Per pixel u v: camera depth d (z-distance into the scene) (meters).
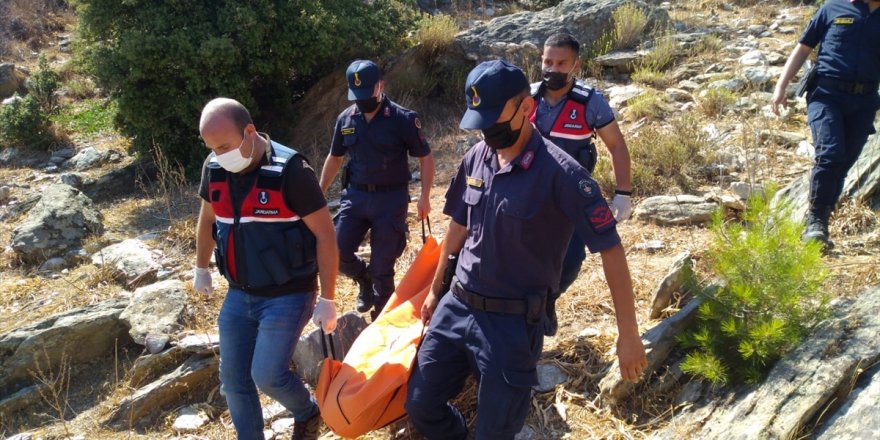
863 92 4.16
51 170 9.59
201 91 8.56
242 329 3.12
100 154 9.77
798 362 3.12
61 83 12.88
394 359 3.20
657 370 3.44
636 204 5.61
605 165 5.98
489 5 13.70
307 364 3.97
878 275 3.82
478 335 2.76
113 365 4.51
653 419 3.27
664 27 9.95
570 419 3.38
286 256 2.99
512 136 2.57
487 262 2.72
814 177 4.21
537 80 8.77
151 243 6.15
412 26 9.92
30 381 4.43
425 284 3.76
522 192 2.59
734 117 7.03
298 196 2.94
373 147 4.02
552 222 2.64
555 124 3.67
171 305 4.57
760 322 3.22
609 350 3.73
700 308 3.38
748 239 3.33
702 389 3.32
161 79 8.45
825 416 2.97
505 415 2.71
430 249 3.80
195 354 4.22
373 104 3.95
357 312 4.25
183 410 4.00
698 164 6.03
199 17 8.53
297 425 3.23
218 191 2.98
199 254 3.33
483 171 2.76
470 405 3.51
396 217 4.08
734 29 9.88
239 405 3.14
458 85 9.44
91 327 4.54
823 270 3.40
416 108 9.41
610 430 3.28
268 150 2.96
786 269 3.25
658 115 7.42
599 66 9.17
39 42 15.09
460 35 9.76
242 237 2.98
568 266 3.59
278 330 3.00
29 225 6.17
